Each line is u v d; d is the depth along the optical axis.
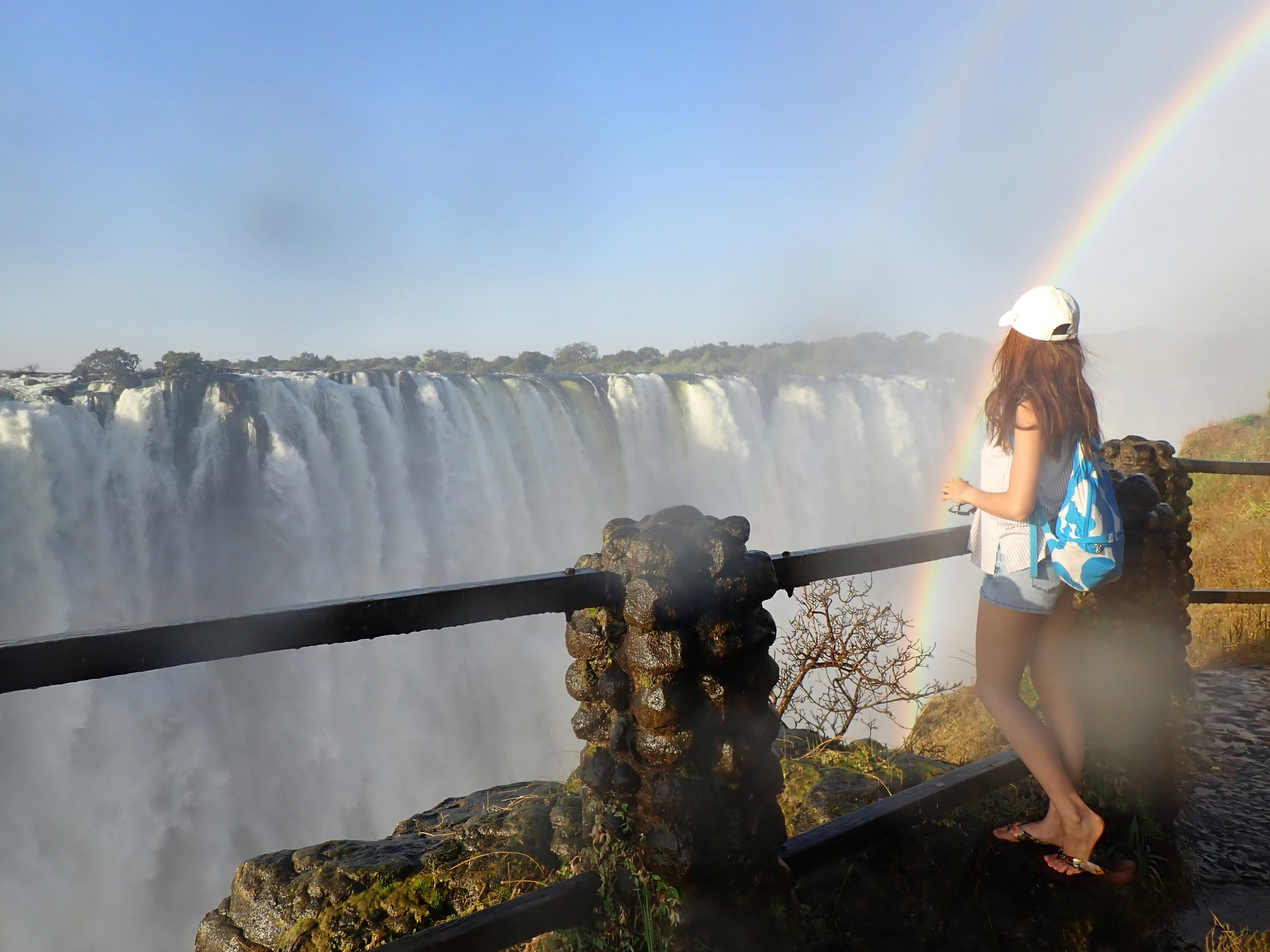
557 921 1.66
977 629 2.37
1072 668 2.42
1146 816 2.76
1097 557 2.14
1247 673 4.70
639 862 1.71
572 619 1.81
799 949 1.84
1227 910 2.46
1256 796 3.17
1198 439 14.50
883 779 2.99
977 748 3.82
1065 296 2.16
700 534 1.75
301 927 2.23
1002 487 2.25
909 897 2.29
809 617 4.60
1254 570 7.50
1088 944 2.23
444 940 1.51
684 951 1.68
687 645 1.66
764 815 1.80
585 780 1.78
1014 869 2.46
